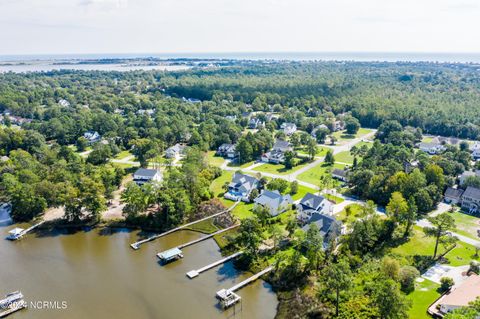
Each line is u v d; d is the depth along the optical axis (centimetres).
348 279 5541
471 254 7319
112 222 8981
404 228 8206
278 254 7262
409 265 6806
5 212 9681
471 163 12962
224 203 9975
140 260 7506
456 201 9856
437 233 7131
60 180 10012
